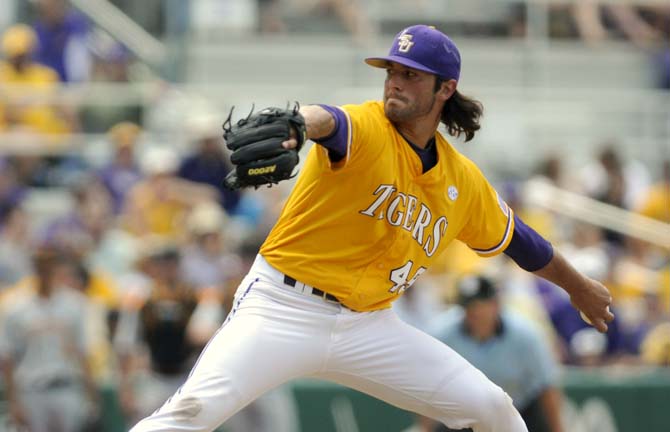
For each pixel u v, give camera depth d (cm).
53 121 4159
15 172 4050
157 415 1530
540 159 4366
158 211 3706
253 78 4731
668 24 4884
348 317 1611
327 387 3184
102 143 4153
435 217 1628
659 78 4800
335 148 1484
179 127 4231
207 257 3341
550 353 2839
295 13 4809
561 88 4788
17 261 3534
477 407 1670
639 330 3566
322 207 1566
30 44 4256
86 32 4447
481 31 4800
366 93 4472
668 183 4272
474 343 2591
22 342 2962
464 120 1648
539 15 4809
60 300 3006
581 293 1786
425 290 3306
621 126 4572
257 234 2988
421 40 1553
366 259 1595
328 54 4738
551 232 3869
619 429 3262
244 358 1557
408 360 1653
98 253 3575
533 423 2620
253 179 1402
